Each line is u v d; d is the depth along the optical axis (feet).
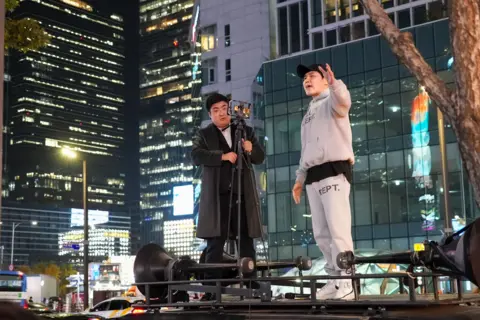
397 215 163.43
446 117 16.51
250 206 16.90
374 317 8.87
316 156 16.55
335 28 204.23
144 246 13.42
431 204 159.22
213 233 16.40
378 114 170.40
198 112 380.17
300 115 183.83
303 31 212.64
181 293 13.33
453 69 16.29
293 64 187.01
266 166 186.70
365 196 168.86
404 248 160.45
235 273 14.88
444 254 9.39
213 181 16.74
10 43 40.63
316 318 9.20
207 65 285.64
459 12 16.03
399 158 165.68
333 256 16.16
